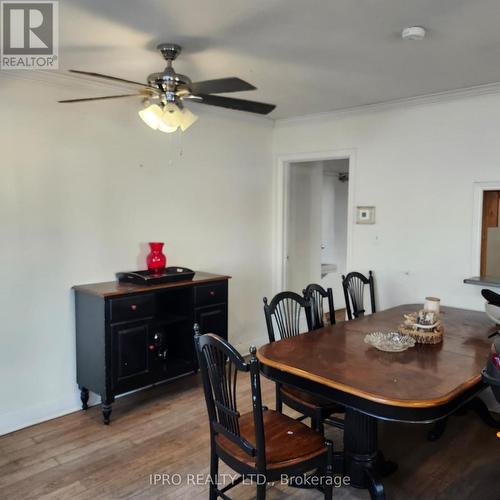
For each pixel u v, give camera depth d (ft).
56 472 8.45
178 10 6.84
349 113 13.79
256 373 5.76
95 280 11.31
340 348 8.26
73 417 10.71
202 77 10.33
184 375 12.50
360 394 6.27
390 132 13.07
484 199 11.68
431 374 6.93
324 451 6.56
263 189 15.64
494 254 12.01
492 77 10.48
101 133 11.20
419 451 9.45
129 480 8.23
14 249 9.92
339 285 22.43
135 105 11.80
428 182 12.45
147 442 9.55
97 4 6.64
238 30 7.61
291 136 15.35
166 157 12.61
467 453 9.36
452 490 8.07
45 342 10.53
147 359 10.88
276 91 11.68
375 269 13.64
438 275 12.41
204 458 8.96
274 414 7.53
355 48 8.50
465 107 11.68
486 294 10.14
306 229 17.66
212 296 12.21
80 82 10.60
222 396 6.32
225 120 14.14
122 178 11.69
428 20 7.27
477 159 11.58
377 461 8.14
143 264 12.28
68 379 10.98
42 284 10.40
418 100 12.31
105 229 11.43
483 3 6.66
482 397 11.66
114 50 8.57
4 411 9.96
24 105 9.90
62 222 10.64
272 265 16.19
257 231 15.55
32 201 10.13
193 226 13.47
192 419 10.61
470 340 8.84
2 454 9.08
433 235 12.44
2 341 9.86
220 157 14.08
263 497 6.03
